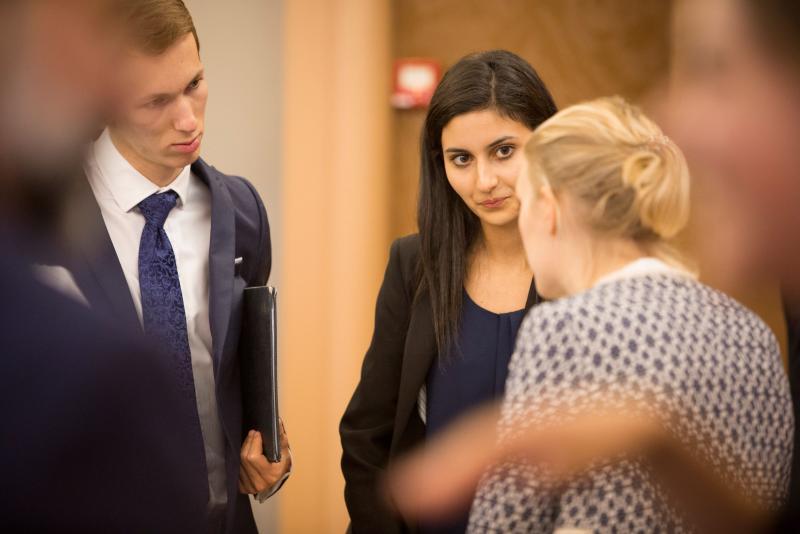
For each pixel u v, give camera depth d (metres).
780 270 1.26
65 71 1.23
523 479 1.84
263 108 4.42
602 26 4.87
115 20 1.24
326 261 4.55
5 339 1.20
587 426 1.78
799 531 1.89
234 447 2.70
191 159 2.54
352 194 4.52
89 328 1.23
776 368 1.93
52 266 1.30
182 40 2.37
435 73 4.77
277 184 4.49
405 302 2.84
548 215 2.02
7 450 1.16
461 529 2.48
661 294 1.90
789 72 1.22
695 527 1.81
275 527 4.61
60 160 1.29
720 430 1.82
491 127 2.49
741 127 1.24
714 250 1.29
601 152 1.97
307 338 4.56
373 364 2.88
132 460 1.22
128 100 1.32
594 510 1.77
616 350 1.82
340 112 4.47
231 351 2.66
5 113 1.24
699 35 1.27
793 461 2.03
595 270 2.00
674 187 1.94
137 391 1.23
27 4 1.19
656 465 1.78
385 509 2.81
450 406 2.67
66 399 1.17
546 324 1.89
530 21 4.88
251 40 4.37
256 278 2.92
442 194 2.71
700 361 1.83
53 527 1.17
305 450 4.58
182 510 1.29
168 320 2.55
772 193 1.24
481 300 2.71
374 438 2.87
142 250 2.57
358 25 4.43
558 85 4.93
